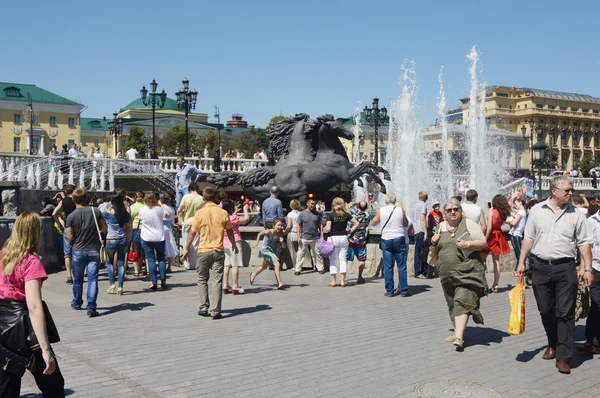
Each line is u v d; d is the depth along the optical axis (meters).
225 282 11.34
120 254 11.23
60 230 14.99
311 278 13.49
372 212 19.33
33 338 4.29
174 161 40.09
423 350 7.12
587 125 118.94
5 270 4.35
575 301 6.40
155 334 7.91
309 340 7.58
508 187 40.81
